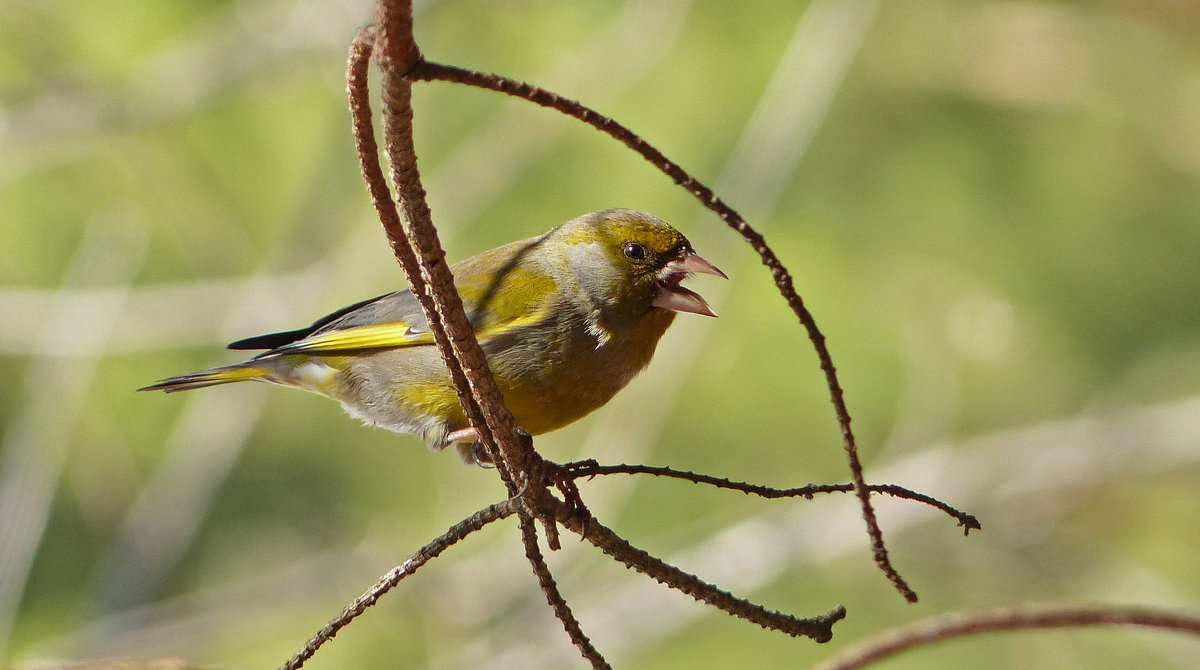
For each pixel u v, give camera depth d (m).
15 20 14.90
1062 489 16.20
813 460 15.38
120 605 13.85
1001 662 14.33
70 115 14.77
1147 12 18.67
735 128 15.66
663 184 15.47
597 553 14.77
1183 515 16.38
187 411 14.76
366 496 14.99
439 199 15.09
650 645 14.33
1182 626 4.05
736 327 15.67
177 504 14.24
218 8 15.34
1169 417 16.03
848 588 15.02
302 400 15.23
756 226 13.58
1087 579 15.85
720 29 15.82
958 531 15.61
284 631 14.15
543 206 15.50
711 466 15.35
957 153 17.25
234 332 14.46
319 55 14.89
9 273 14.76
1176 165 18.08
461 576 14.21
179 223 15.35
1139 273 17.28
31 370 14.10
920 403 15.47
